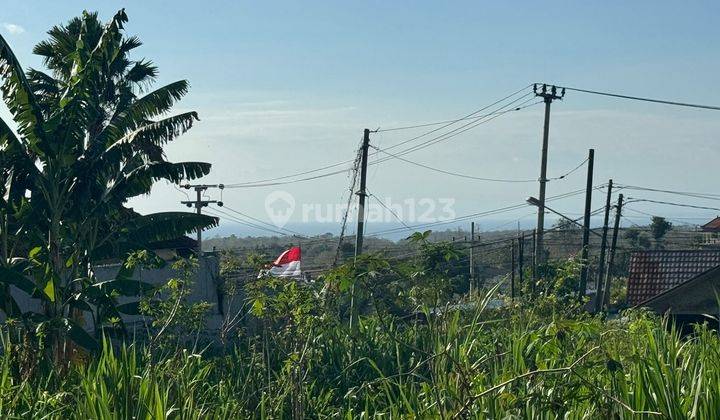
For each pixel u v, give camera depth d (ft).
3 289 52.16
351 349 42.73
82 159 57.41
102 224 61.16
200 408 31.99
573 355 29.91
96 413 28.19
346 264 27.07
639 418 25.70
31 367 40.98
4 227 56.49
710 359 31.58
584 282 83.30
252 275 45.47
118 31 58.34
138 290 55.26
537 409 25.91
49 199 56.13
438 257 28.14
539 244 102.27
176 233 62.80
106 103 70.59
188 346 52.90
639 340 38.17
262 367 39.01
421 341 42.32
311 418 34.06
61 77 73.36
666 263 120.78
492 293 35.09
